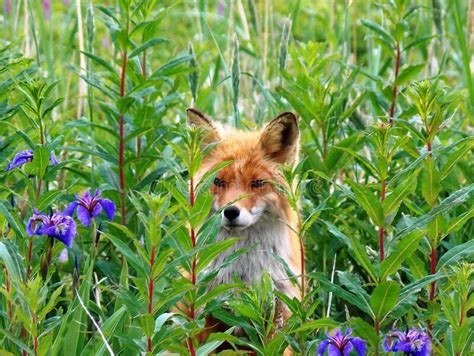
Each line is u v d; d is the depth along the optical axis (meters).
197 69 10.88
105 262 10.25
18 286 7.41
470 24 14.15
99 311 8.44
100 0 24.48
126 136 10.64
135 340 7.41
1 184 9.28
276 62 15.27
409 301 7.62
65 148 10.43
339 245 10.73
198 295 7.74
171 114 15.96
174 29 24.20
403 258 7.44
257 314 7.66
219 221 7.50
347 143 10.83
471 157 12.35
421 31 15.79
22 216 9.80
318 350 7.47
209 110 14.35
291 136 10.15
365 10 24.59
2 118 10.13
